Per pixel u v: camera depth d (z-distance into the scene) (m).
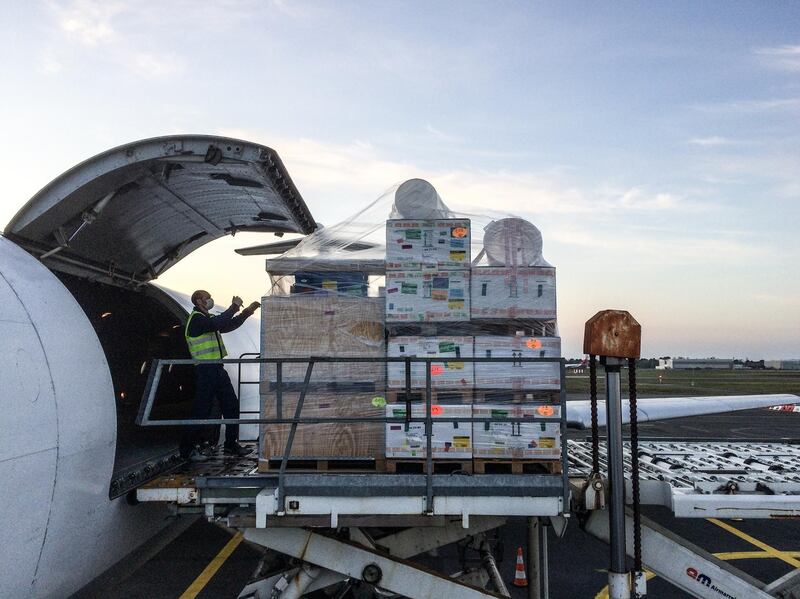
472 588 4.13
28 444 3.41
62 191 4.43
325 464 4.11
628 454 6.77
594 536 4.55
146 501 4.37
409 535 4.56
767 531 10.36
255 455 5.69
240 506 4.16
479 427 3.98
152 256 6.68
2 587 3.28
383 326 4.18
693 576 4.45
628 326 3.77
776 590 4.57
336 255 4.43
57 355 3.87
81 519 3.93
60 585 3.91
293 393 4.16
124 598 6.92
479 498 3.80
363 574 4.09
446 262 4.08
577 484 4.63
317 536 4.09
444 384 4.01
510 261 4.17
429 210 4.39
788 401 12.67
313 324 4.18
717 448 7.56
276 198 5.52
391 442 3.97
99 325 7.89
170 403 9.64
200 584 7.36
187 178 4.99
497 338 4.04
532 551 5.39
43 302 4.04
